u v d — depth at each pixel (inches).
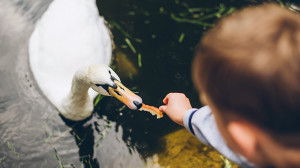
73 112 133.4
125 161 127.6
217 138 53.3
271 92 24.5
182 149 127.4
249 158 32.8
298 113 24.5
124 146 131.4
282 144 27.3
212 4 175.3
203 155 124.5
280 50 24.2
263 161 31.6
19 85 146.4
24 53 155.9
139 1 175.6
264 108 25.5
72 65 140.3
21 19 167.2
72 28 143.1
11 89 145.2
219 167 120.7
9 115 137.7
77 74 117.6
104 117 139.3
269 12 25.8
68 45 140.4
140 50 158.7
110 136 134.1
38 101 142.7
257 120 26.9
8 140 130.6
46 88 140.8
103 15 170.4
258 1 174.2
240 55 25.3
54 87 140.1
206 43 27.9
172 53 158.2
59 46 140.6
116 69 150.9
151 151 129.3
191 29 166.4
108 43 154.5
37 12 170.4
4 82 147.0
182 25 167.8
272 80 24.2
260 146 29.5
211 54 27.2
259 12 26.2
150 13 171.9
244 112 27.4
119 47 159.0
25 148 129.2
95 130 136.0
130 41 161.5
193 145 128.0
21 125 135.6
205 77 28.7
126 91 107.7
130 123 137.7
